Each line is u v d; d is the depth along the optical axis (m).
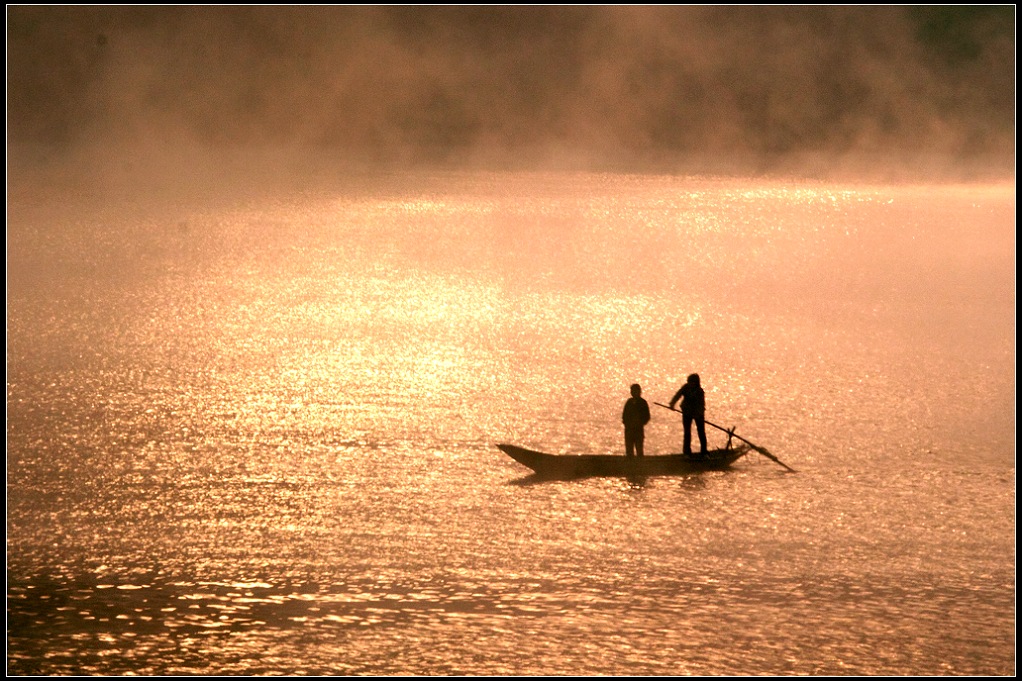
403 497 62.16
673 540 56.56
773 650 45.44
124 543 54.75
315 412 79.81
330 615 47.97
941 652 45.25
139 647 45.06
